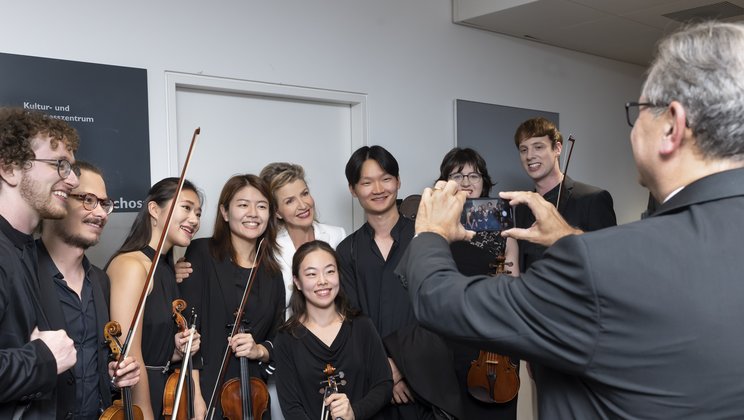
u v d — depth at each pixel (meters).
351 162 2.52
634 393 0.79
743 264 0.76
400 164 3.62
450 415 2.16
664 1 3.53
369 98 3.47
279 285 2.40
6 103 2.27
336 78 3.32
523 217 2.59
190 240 2.22
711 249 0.77
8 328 1.32
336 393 2.03
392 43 3.58
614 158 5.16
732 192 0.80
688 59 0.83
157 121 2.69
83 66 2.45
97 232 1.75
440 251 1.00
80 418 1.68
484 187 2.95
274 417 2.56
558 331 0.81
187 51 2.77
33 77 2.33
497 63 4.19
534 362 0.87
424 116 3.75
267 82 3.04
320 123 3.41
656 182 0.89
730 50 0.80
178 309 2.04
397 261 2.42
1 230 1.37
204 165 2.97
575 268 0.80
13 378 1.23
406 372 2.18
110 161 2.53
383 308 2.39
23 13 2.33
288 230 2.67
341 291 2.32
